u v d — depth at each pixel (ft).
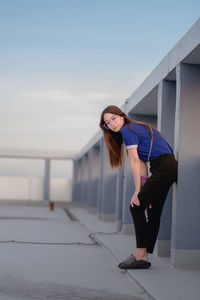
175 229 17.19
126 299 12.62
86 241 25.44
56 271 16.03
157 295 12.71
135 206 15.90
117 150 16.33
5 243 22.84
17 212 51.67
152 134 15.69
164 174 15.43
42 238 25.75
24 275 15.24
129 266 16.07
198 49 16.19
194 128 17.57
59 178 82.43
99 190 45.27
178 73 17.95
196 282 14.51
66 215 50.29
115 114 15.64
